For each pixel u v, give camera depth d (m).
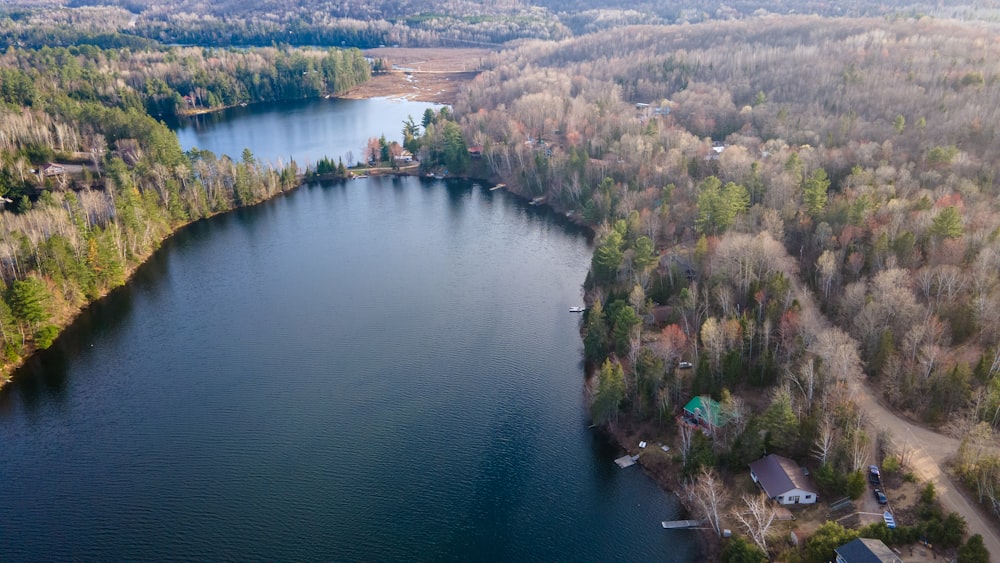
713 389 145.62
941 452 124.50
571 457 143.00
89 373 176.62
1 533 126.81
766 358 146.00
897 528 106.62
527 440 148.12
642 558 118.44
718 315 169.75
